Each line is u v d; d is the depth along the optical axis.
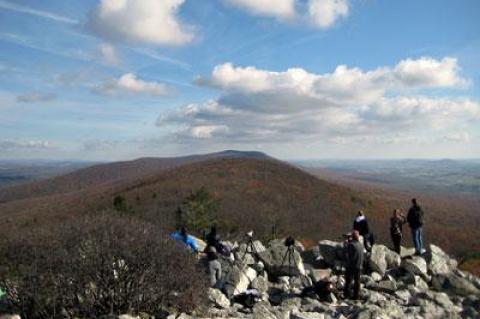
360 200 115.50
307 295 12.34
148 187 102.06
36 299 8.10
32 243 8.35
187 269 9.32
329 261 15.77
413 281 14.07
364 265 15.11
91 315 8.41
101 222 9.09
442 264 15.52
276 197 101.44
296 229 72.31
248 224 54.59
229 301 11.26
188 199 33.88
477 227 112.06
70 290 8.30
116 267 8.56
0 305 8.29
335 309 11.15
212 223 31.17
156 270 8.86
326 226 83.31
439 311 11.34
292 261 14.52
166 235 9.73
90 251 8.44
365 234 15.93
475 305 11.99
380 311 10.36
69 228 8.84
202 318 8.73
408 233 67.94
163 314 8.94
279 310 10.84
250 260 14.98
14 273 8.20
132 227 9.22
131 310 8.74
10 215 114.44
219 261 13.59
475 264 26.97
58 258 8.20
